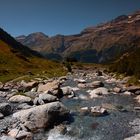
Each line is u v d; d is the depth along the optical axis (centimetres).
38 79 6669
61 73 10950
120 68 9719
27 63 13912
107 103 3916
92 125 2745
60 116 2809
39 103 3597
